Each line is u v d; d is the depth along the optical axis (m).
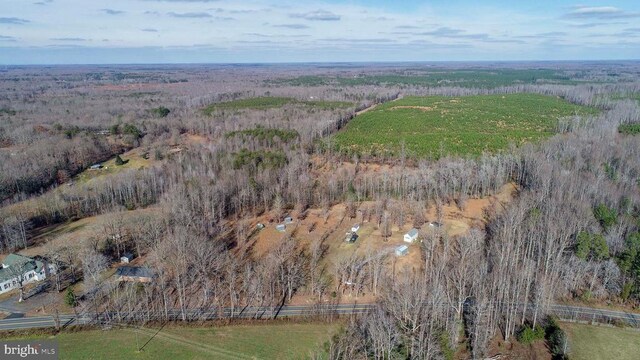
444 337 82.19
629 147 191.38
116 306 97.56
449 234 130.62
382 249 121.25
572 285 103.75
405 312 83.69
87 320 94.75
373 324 80.88
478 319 82.44
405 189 161.00
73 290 105.06
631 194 146.50
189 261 110.56
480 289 92.00
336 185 164.88
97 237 128.62
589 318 95.81
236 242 130.25
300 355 84.06
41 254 122.19
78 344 87.44
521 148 195.25
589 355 84.56
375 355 78.19
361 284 107.62
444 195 157.88
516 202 142.12
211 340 88.75
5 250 127.38
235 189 160.38
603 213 127.69
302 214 148.75
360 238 130.25
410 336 81.00
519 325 92.25
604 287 103.06
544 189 143.12
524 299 94.44
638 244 108.50
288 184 165.88
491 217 141.50
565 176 152.38
